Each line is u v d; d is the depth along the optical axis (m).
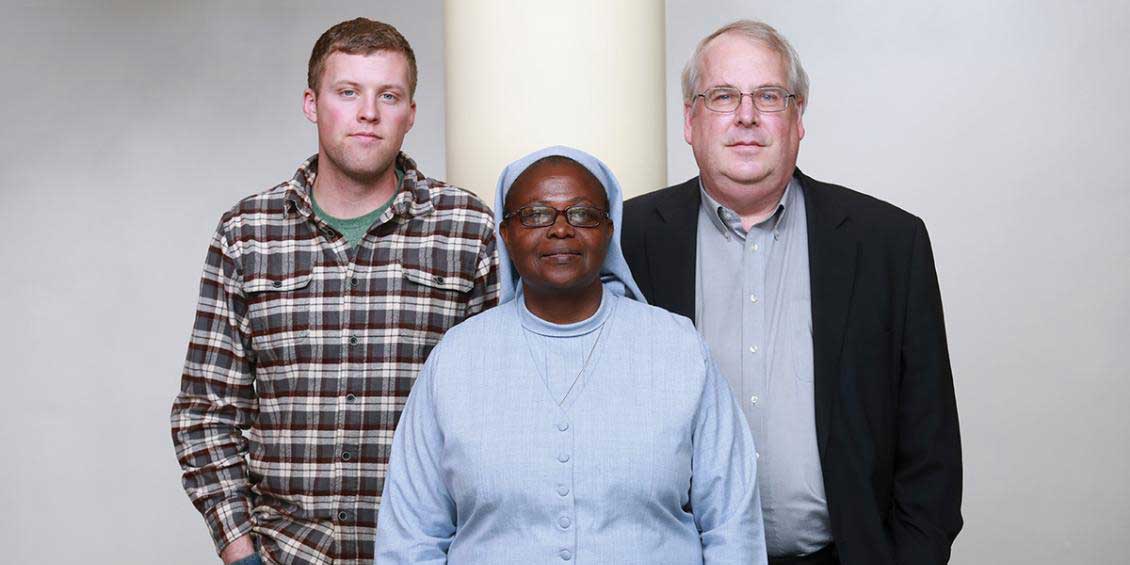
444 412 2.26
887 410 2.65
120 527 5.70
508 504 2.17
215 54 5.66
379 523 2.33
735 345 2.70
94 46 5.69
